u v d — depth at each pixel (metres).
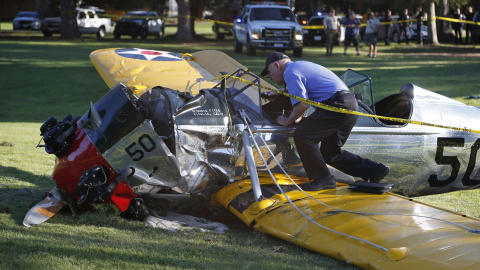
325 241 13.84
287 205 16.00
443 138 19.67
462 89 45.09
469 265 11.86
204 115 17.12
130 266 12.21
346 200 16.30
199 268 12.38
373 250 12.99
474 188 21.44
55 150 16.03
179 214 17.62
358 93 20.58
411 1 126.19
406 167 19.45
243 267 12.59
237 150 17.34
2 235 13.70
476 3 124.31
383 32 124.00
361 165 17.88
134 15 135.38
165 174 16.38
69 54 91.62
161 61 31.41
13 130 34.91
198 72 29.70
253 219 15.72
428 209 15.59
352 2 151.75
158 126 16.75
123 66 30.22
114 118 15.92
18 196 18.06
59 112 46.56
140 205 16.41
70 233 14.32
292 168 18.17
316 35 112.69
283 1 102.50
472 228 14.08
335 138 17.31
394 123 19.86
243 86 19.36
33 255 12.41
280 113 19.52
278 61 18.03
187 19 126.62
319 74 17.27
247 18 88.62
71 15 131.25
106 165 15.91
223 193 17.44
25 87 60.66
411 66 68.12
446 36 114.94
